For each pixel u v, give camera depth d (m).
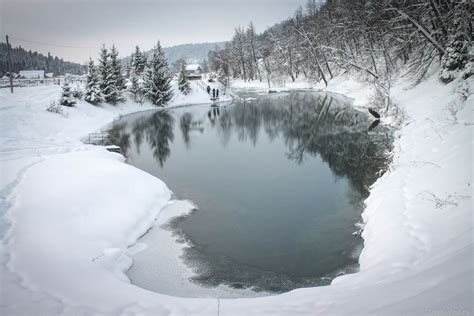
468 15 20.73
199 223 10.52
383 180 11.70
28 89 35.72
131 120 34.50
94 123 29.53
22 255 6.92
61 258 6.98
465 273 4.05
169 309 5.03
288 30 72.56
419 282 4.40
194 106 45.75
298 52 65.62
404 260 5.83
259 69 80.75
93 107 34.16
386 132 22.23
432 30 25.38
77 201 9.66
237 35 83.25
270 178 15.28
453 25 21.92
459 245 5.33
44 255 6.99
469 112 12.71
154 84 43.09
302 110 36.62
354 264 8.02
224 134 26.80
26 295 5.50
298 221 10.62
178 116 37.03
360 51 47.16
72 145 19.16
